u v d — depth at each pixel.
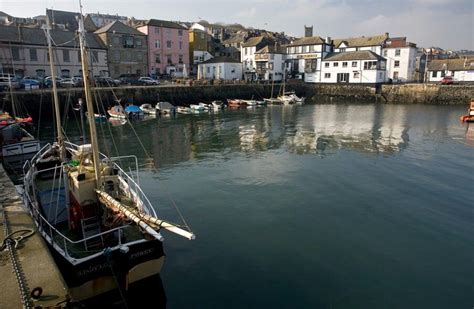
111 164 11.01
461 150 27.08
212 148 27.69
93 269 7.96
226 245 12.12
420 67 89.94
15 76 43.53
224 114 48.88
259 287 9.79
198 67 78.81
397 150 27.03
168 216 14.49
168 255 11.41
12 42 47.97
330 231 13.31
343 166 22.44
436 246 12.30
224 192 17.41
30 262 6.70
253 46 80.25
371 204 16.03
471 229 13.64
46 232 9.62
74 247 9.32
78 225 9.98
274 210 15.21
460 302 9.35
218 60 76.00
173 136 32.47
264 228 13.48
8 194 10.67
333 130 35.88
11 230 8.09
